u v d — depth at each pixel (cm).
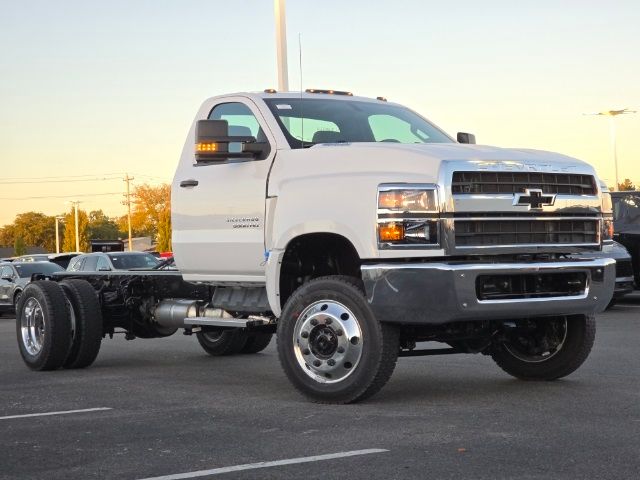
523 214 726
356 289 718
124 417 709
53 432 654
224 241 851
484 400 741
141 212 9275
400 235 702
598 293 750
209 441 605
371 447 572
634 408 695
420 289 691
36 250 12025
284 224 771
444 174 699
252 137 820
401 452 555
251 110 858
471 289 690
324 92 909
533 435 597
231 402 770
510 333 815
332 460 539
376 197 712
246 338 1153
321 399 737
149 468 537
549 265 721
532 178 734
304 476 505
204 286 991
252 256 826
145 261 2292
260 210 815
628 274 1733
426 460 534
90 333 1033
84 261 2333
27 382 945
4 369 1074
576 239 758
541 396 757
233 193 841
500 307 703
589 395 758
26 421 703
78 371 1035
